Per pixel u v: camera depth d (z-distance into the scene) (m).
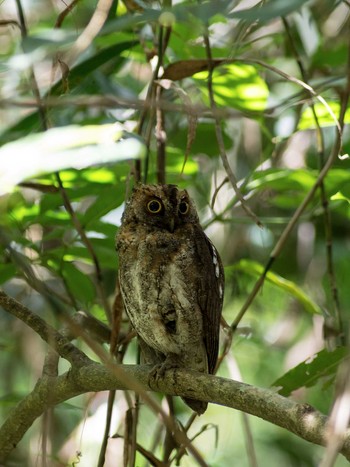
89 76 9.72
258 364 14.18
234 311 13.58
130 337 9.38
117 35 9.87
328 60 11.05
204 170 13.03
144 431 13.04
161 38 8.87
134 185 9.48
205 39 8.34
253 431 14.50
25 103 5.38
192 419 9.13
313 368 8.59
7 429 8.54
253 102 10.40
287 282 9.94
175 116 11.67
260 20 4.81
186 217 9.38
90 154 4.45
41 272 10.73
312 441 5.86
